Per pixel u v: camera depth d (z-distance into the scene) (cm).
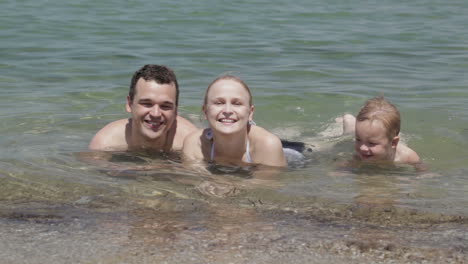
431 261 377
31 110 525
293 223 399
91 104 540
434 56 664
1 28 749
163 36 730
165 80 466
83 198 416
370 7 1011
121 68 614
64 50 659
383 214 407
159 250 380
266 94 562
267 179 440
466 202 420
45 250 380
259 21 853
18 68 609
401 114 530
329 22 865
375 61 647
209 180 436
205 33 757
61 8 907
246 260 376
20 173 438
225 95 451
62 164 450
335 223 399
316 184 436
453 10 991
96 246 382
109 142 474
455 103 549
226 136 454
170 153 468
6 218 400
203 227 395
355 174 450
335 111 540
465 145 491
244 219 402
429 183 440
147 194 421
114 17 848
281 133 510
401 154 471
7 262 374
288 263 375
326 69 622
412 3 1064
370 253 381
